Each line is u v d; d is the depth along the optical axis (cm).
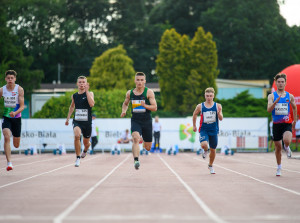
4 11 6359
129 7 8675
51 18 7812
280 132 1386
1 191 1027
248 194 980
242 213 747
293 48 8531
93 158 2588
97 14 8300
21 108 1430
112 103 4362
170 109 6794
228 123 3544
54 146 3459
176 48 6756
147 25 8706
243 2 8581
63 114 4056
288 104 1364
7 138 1437
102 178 1329
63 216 717
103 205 829
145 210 775
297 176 1408
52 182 1217
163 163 2088
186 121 3541
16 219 692
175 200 891
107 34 8400
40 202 865
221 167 1825
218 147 3547
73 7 8219
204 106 1430
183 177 1366
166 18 9588
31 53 7494
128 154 3197
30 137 3447
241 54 8538
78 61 7981
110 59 7019
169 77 6775
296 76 3528
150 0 10119
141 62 8381
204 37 6650
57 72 8219
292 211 768
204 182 1221
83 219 691
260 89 7181
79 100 1495
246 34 8375
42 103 5759
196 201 879
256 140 3550
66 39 7750
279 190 1051
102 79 6888
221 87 7150
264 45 8419
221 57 8662
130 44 8656
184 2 9306
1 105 3916
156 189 1063
